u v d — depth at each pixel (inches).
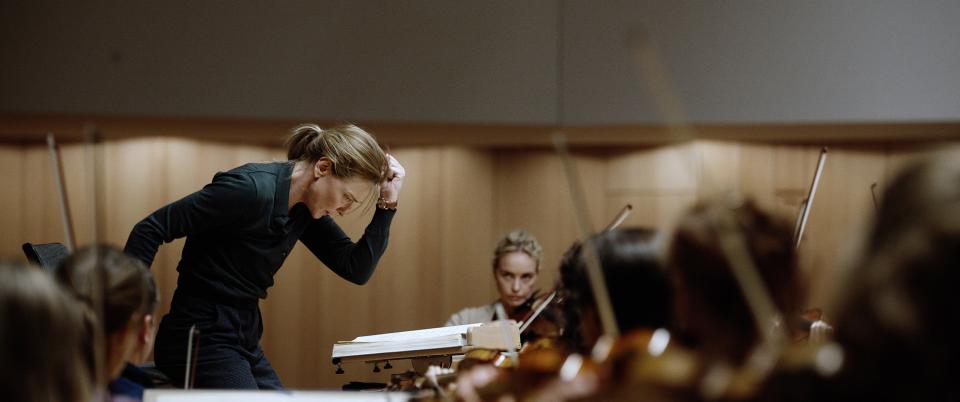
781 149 249.8
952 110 208.8
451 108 209.6
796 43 211.8
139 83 199.2
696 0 212.7
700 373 49.0
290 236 125.6
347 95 206.5
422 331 115.8
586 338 65.1
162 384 103.9
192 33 201.6
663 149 251.1
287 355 248.2
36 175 235.3
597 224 253.3
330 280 251.9
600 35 211.8
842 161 249.3
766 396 46.1
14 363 49.4
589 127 215.3
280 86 204.2
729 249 54.2
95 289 65.6
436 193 254.4
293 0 205.6
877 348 40.0
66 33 197.0
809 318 98.0
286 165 125.3
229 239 121.0
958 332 38.1
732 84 211.6
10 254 233.5
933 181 39.5
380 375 247.8
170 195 237.3
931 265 38.1
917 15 210.2
